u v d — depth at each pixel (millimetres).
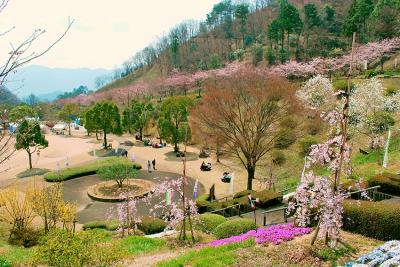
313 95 39406
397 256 8414
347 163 11273
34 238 19328
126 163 37125
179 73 103625
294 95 29906
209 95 30844
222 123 30172
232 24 134000
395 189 17422
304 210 11422
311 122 30109
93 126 58125
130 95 107062
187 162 44281
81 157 49062
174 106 50219
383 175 18516
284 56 83688
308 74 67812
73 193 33031
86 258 9164
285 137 29891
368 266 8859
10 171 40281
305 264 10125
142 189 33156
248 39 114125
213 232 16500
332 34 89875
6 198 21828
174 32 144875
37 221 23297
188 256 11805
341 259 10305
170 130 50000
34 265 10133
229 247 12148
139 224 20969
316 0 122125
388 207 12328
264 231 13445
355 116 31797
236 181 35906
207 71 88562
